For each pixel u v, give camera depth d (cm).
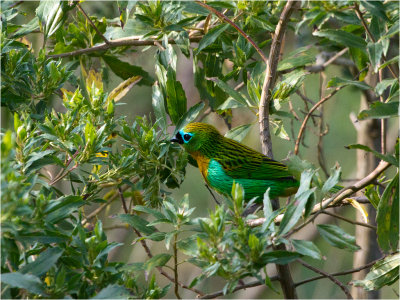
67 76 656
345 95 1359
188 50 775
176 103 729
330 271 1233
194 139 857
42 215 449
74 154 574
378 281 588
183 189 1312
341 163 1352
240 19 812
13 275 423
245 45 792
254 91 721
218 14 705
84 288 477
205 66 834
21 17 980
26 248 454
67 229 621
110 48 866
